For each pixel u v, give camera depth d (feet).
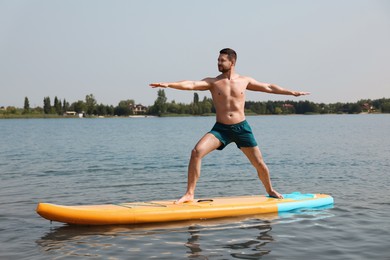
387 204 35.37
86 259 22.20
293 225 28.86
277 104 638.94
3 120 579.07
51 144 124.26
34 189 44.86
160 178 52.60
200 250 23.57
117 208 29.96
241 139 33.45
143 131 221.46
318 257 22.31
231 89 32.91
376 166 62.23
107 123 412.98
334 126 253.03
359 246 24.16
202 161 73.00
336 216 31.32
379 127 226.58
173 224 29.30
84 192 42.93
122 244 24.76
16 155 87.20
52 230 27.94
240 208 31.81
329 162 68.59
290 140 130.21
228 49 33.27
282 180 50.34
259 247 24.07
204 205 31.53
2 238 26.11
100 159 77.56
